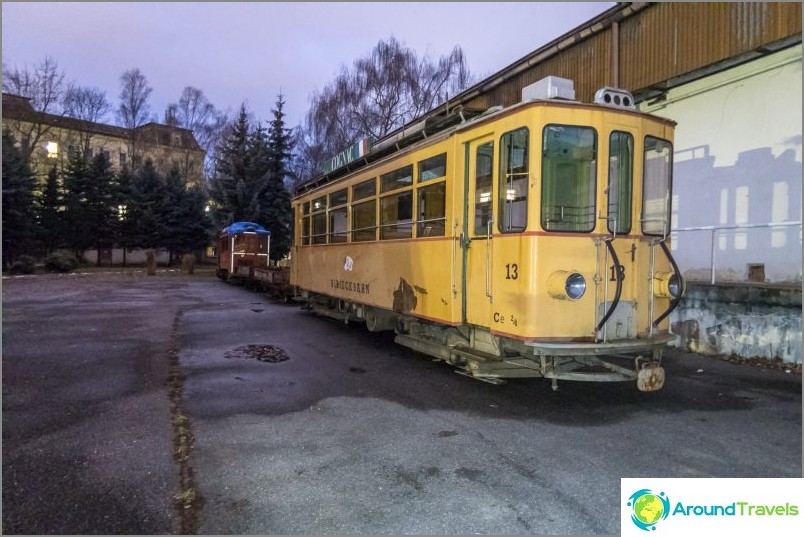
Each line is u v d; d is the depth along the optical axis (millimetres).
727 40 8367
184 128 52719
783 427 5055
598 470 4059
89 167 35688
